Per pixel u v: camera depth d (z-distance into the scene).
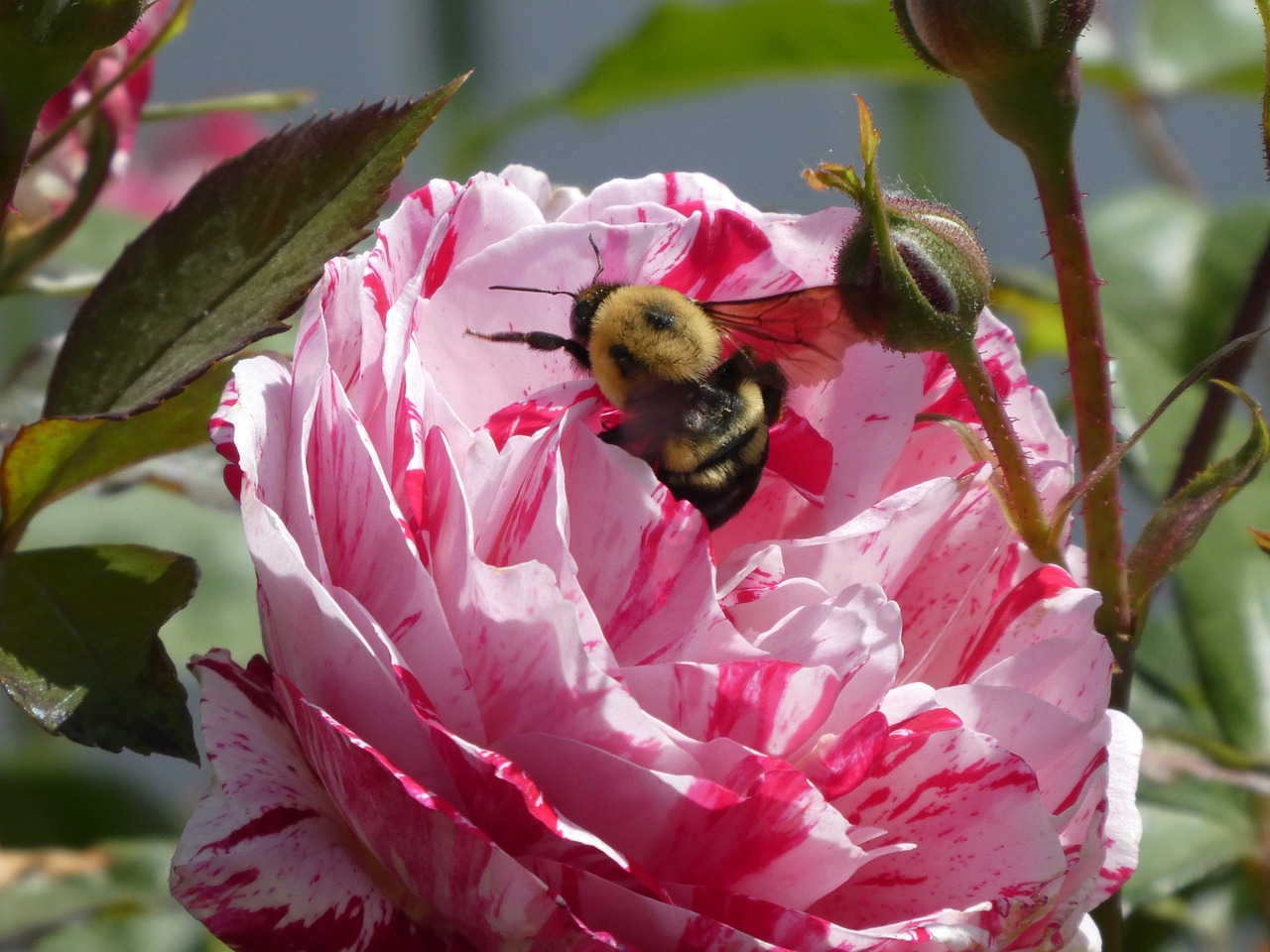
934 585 0.28
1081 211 0.27
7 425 0.30
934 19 0.27
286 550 0.26
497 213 0.28
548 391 0.28
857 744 0.26
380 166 0.28
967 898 0.26
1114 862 0.27
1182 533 0.27
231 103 0.30
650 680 0.26
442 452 0.26
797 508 0.29
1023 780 0.26
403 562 0.26
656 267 0.29
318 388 0.26
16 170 0.27
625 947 0.25
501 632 0.26
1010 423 0.27
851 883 0.27
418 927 0.26
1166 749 0.31
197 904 0.26
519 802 0.26
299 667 0.26
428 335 0.28
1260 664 0.32
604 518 0.27
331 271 0.27
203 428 0.28
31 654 0.27
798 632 0.27
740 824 0.26
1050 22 0.27
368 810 0.26
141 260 0.28
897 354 0.28
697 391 0.29
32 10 0.27
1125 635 0.28
